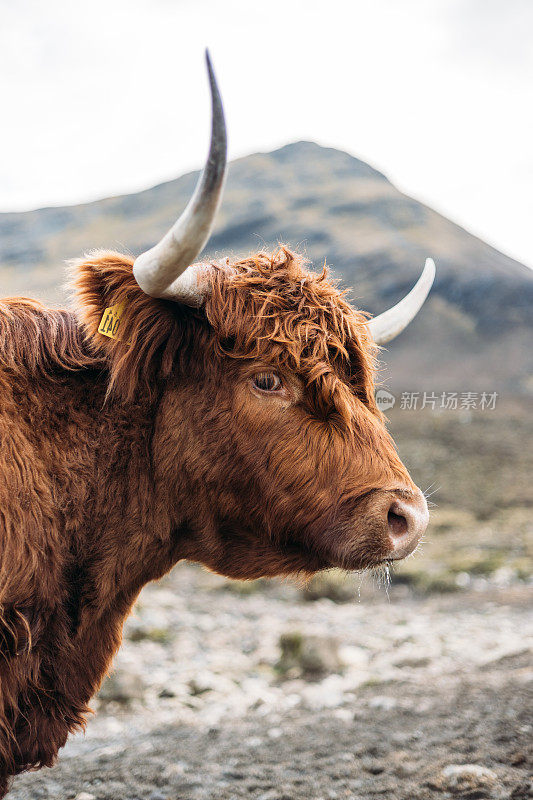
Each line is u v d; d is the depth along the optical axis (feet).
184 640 26.53
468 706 16.40
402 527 9.25
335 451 9.29
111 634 9.83
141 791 12.80
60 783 13.39
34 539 8.73
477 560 39.78
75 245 145.48
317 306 9.66
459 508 53.88
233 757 14.62
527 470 63.87
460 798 11.20
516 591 34.65
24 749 9.00
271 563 9.97
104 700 20.06
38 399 9.23
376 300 156.76
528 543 44.01
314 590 34.19
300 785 12.70
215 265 9.77
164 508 9.75
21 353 9.35
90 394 9.57
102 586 9.48
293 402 9.41
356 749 14.40
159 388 9.69
